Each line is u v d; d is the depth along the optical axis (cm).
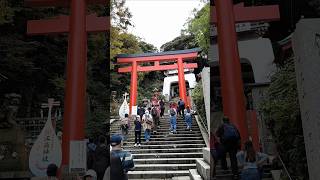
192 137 978
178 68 1496
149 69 1541
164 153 834
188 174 697
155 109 1085
